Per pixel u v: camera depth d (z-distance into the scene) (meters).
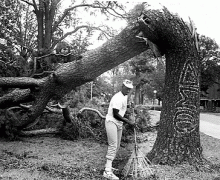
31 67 11.34
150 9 5.25
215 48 37.91
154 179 4.58
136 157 4.83
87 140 8.26
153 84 44.00
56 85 7.00
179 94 5.40
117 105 4.74
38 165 5.38
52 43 21.75
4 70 10.44
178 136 5.32
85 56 6.45
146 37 5.47
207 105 45.75
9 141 7.67
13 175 4.67
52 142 7.81
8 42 12.88
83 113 9.04
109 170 4.74
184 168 5.04
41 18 20.59
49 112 9.01
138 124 9.84
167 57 5.59
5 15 13.20
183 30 5.29
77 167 5.34
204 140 8.95
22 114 8.91
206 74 38.50
